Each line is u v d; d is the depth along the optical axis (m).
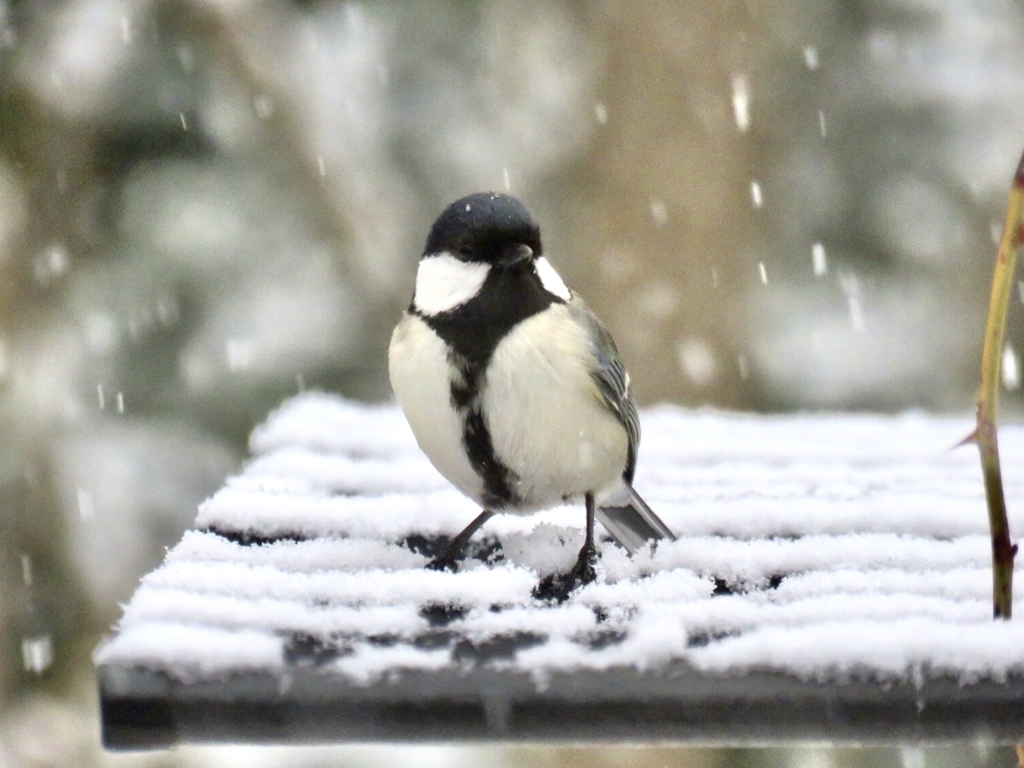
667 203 12.84
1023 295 15.27
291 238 14.08
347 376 14.19
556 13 14.33
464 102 14.62
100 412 13.88
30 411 13.54
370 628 4.49
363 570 5.36
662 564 5.33
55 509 13.66
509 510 6.07
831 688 4.19
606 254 12.95
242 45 13.19
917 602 4.64
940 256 15.11
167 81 13.43
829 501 6.33
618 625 4.52
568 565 5.62
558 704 4.23
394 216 14.20
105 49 13.09
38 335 13.60
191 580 4.89
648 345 12.84
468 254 5.63
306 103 13.58
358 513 6.11
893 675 4.16
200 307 14.02
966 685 4.15
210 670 4.16
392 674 4.21
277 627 4.47
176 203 13.84
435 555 5.77
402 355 5.80
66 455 13.75
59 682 13.41
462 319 5.65
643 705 4.23
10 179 13.31
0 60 13.12
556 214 14.32
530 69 14.73
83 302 13.75
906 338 15.20
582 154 13.32
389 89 14.44
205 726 4.19
